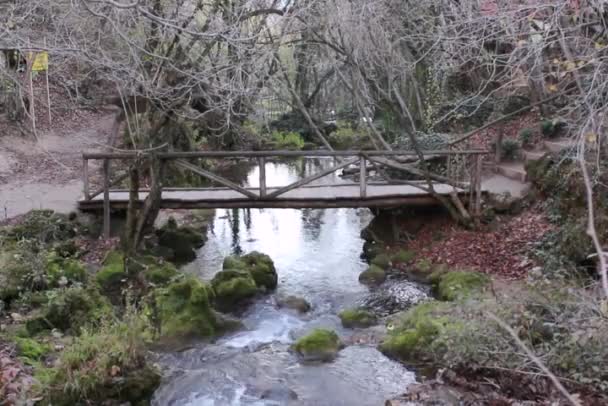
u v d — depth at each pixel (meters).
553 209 7.94
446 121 13.07
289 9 7.94
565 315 4.74
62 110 15.60
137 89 7.16
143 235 8.48
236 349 6.12
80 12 6.16
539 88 10.50
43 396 4.35
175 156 8.04
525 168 9.62
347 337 6.43
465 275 7.16
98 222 8.92
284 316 7.04
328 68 17.12
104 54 6.00
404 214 9.41
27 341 5.25
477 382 4.88
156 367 5.43
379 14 9.72
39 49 5.18
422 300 7.25
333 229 11.13
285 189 8.52
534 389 4.51
